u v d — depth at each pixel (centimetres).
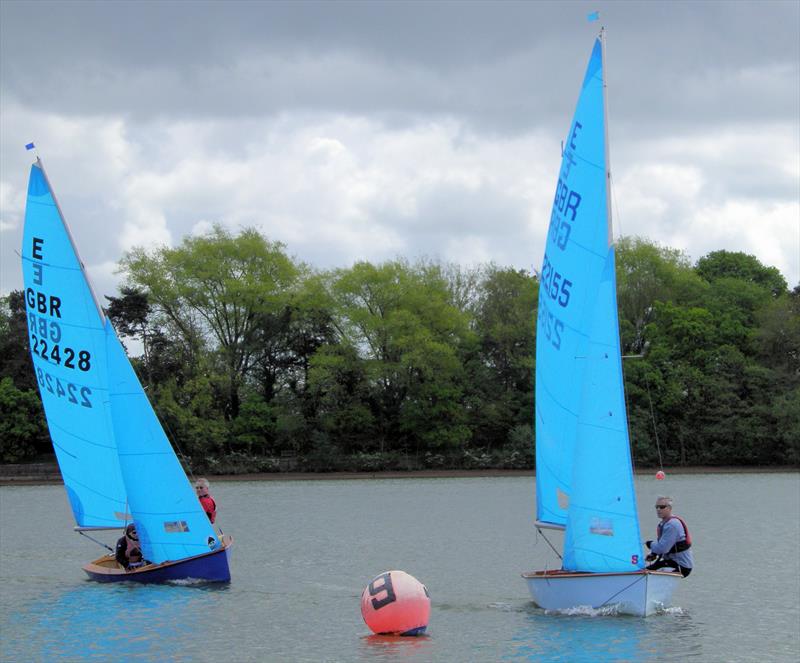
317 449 9362
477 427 9681
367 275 9238
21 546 4247
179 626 2530
